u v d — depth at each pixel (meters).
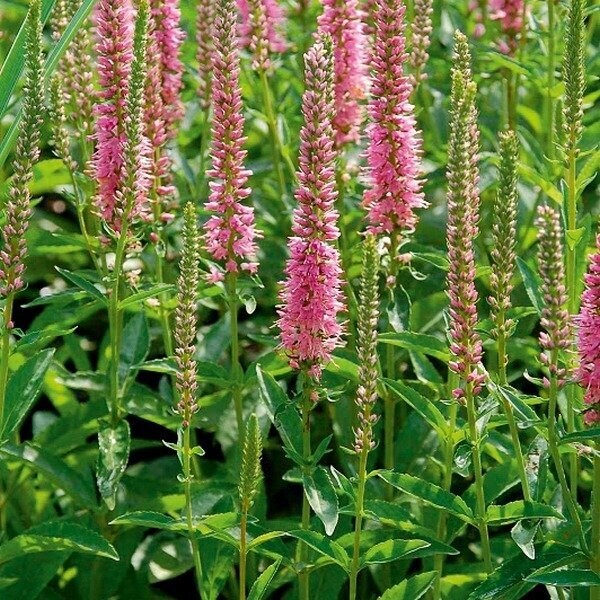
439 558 6.88
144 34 6.54
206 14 8.55
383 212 7.07
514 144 5.77
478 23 10.58
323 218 6.02
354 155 9.34
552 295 5.68
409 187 7.02
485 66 10.31
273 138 9.15
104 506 7.40
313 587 7.59
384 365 8.48
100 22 6.96
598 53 9.12
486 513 6.12
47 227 11.34
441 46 12.01
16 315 11.04
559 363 7.32
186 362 6.17
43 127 10.79
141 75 6.61
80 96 7.76
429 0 8.38
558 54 9.50
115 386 7.27
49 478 7.29
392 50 6.84
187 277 6.11
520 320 8.93
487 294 9.39
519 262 6.49
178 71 8.05
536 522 6.30
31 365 6.98
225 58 6.66
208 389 8.77
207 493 7.57
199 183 8.80
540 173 8.26
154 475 8.81
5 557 6.66
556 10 9.51
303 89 9.77
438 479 7.78
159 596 8.30
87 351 10.82
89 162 7.44
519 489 8.73
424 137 10.14
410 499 7.54
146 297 7.21
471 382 5.94
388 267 7.19
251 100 9.57
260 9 8.70
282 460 9.23
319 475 6.28
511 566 6.06
